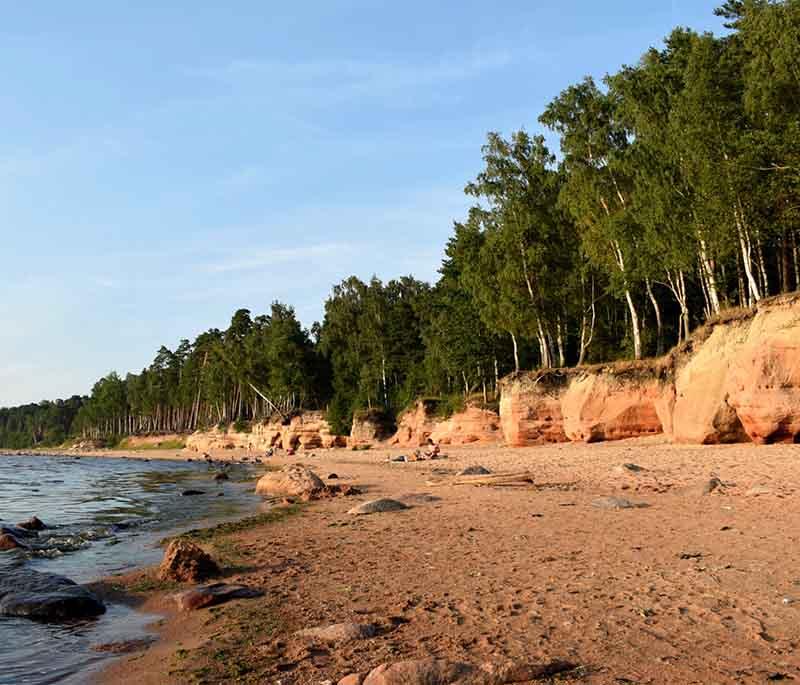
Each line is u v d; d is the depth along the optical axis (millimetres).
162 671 6152
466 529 13438
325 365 111500
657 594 7246
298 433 95625
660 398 35312
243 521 18406
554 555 9961
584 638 5988
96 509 25719
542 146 51688
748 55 34625
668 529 11328
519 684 4941
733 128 32469
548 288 51281
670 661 5266
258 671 5918
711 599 6895
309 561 11477
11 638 7664
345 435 90062
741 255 38094
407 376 91375
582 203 44000
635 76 39844
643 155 37719
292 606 8312
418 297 97938
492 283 53000
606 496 17141
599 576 8328
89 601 8953
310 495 24281
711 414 28891
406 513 16828
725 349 29484
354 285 109375
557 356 67438
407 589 8664
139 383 169250
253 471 52719
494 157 51469
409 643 6301
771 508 12750
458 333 68125
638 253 40438
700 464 22219
